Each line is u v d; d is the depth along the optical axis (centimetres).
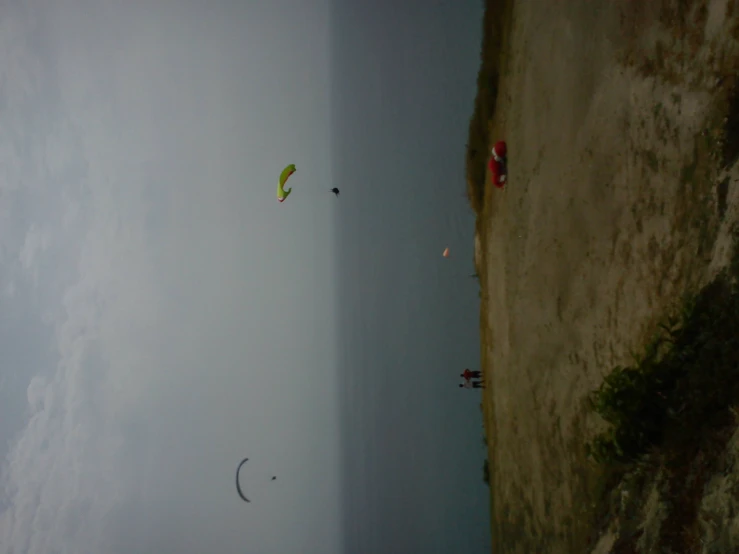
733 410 141
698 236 161
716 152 155
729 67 151
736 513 129
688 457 155
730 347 143
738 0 148
